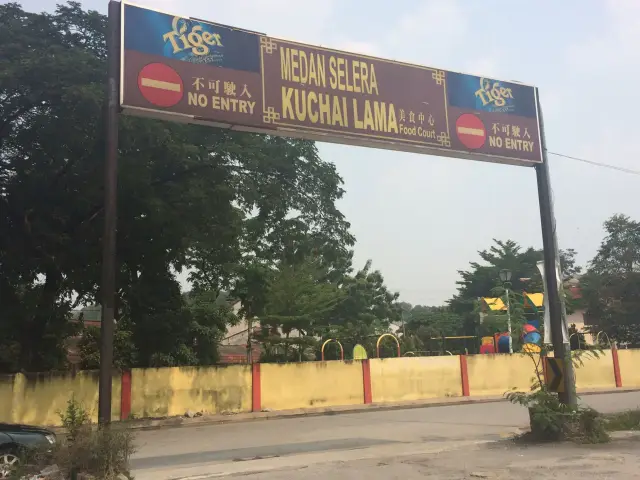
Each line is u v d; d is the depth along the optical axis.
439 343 42.56
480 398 24.67
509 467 8.28
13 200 17.53
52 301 18.75
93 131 15.48
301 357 30.27
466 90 11.83
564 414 10.74
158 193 17.58
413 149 11.25
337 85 10.48
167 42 9.16
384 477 7.93
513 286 49.25
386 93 10.94
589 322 45.22
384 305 44.19
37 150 16.75
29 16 16.36
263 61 9.88
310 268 30.70
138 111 8.90
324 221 21.97
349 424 16.81
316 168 20.78
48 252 17.81
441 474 7.99
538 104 12.66
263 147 19.48
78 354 27.64
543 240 12.38
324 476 8.13
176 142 16.50
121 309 20.53
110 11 8.94
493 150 11.91
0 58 15.11
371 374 23.86
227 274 22.30
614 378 30.02
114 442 7.56
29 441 9.15
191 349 28.53
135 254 19.27
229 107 9.48
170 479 8.25
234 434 15.08
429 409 21.41
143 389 19.31
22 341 18.59
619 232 41.94
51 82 14.69
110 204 8.55
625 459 8.71
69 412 8.50
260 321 29.27
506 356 27.09
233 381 20.89
